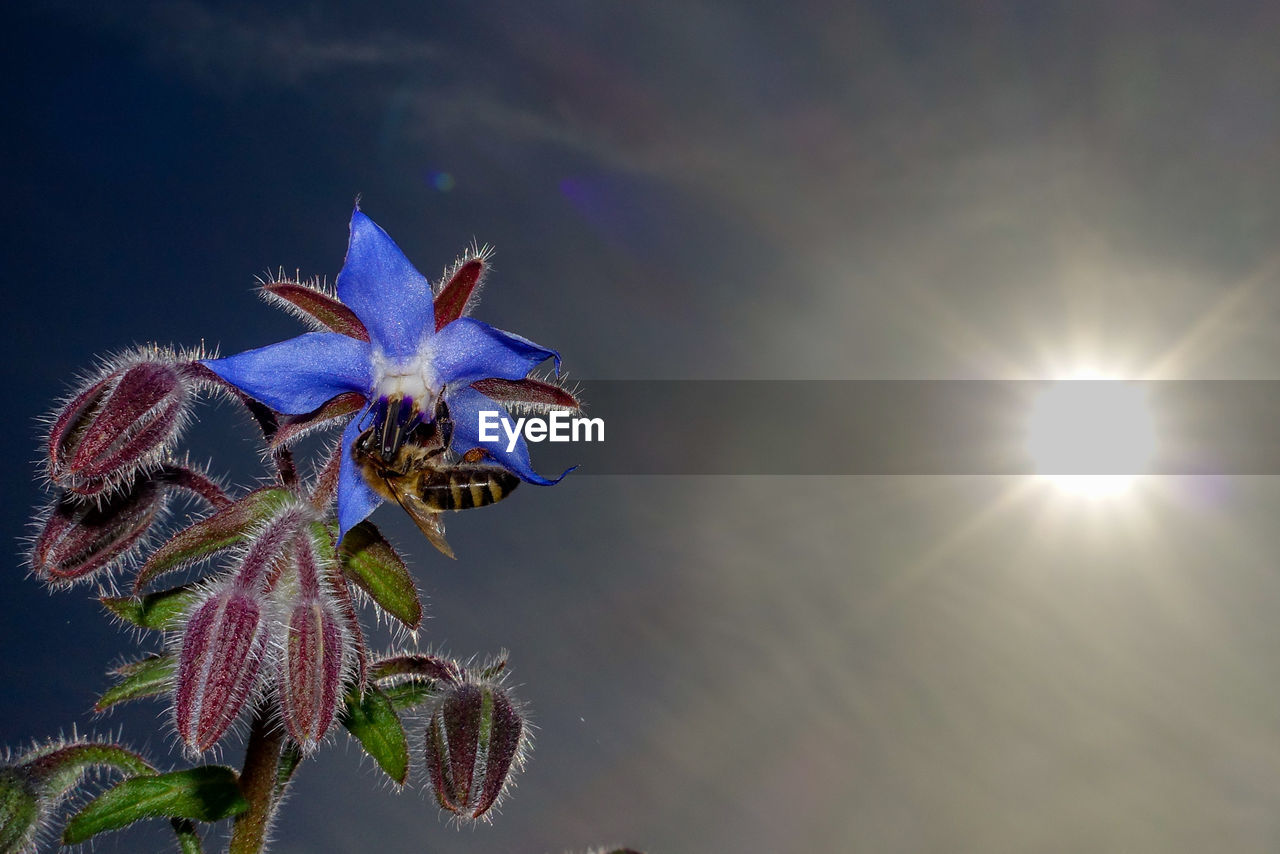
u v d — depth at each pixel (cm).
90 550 20
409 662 21
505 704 21
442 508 20
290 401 19
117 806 19
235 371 19
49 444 19
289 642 19
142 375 20
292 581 19
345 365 19
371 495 19
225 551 20
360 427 19
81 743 20
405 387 19
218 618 19
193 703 18
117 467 19
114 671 20
